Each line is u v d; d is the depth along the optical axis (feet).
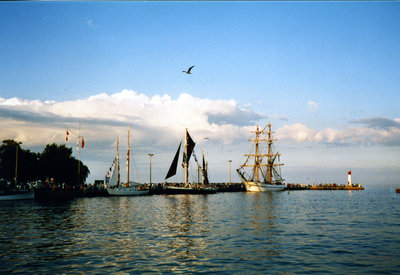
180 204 291.99
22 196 332.39
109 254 89.66
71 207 250.37
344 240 109.60
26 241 108.06
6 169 366.63
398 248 97.14
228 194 531.50
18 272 73.05
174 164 480.23
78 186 404.36
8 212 207.51
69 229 134.72
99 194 402.11
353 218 174.40
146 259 84.33
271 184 628.69
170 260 83.35
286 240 109.60
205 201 340.80
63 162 396.16
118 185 432.25
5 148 368.89
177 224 150.71
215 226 143.43
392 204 285.64
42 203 297.12
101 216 185.37
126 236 117.80
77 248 97.14
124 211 217.97
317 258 85.46
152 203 305.32
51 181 408.05
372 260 83.41
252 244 102.99
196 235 119.75
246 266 77.97
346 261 82.48
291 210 225.15
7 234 122.01
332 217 179.01
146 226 143.95
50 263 80.38
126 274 71.87
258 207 254.68
